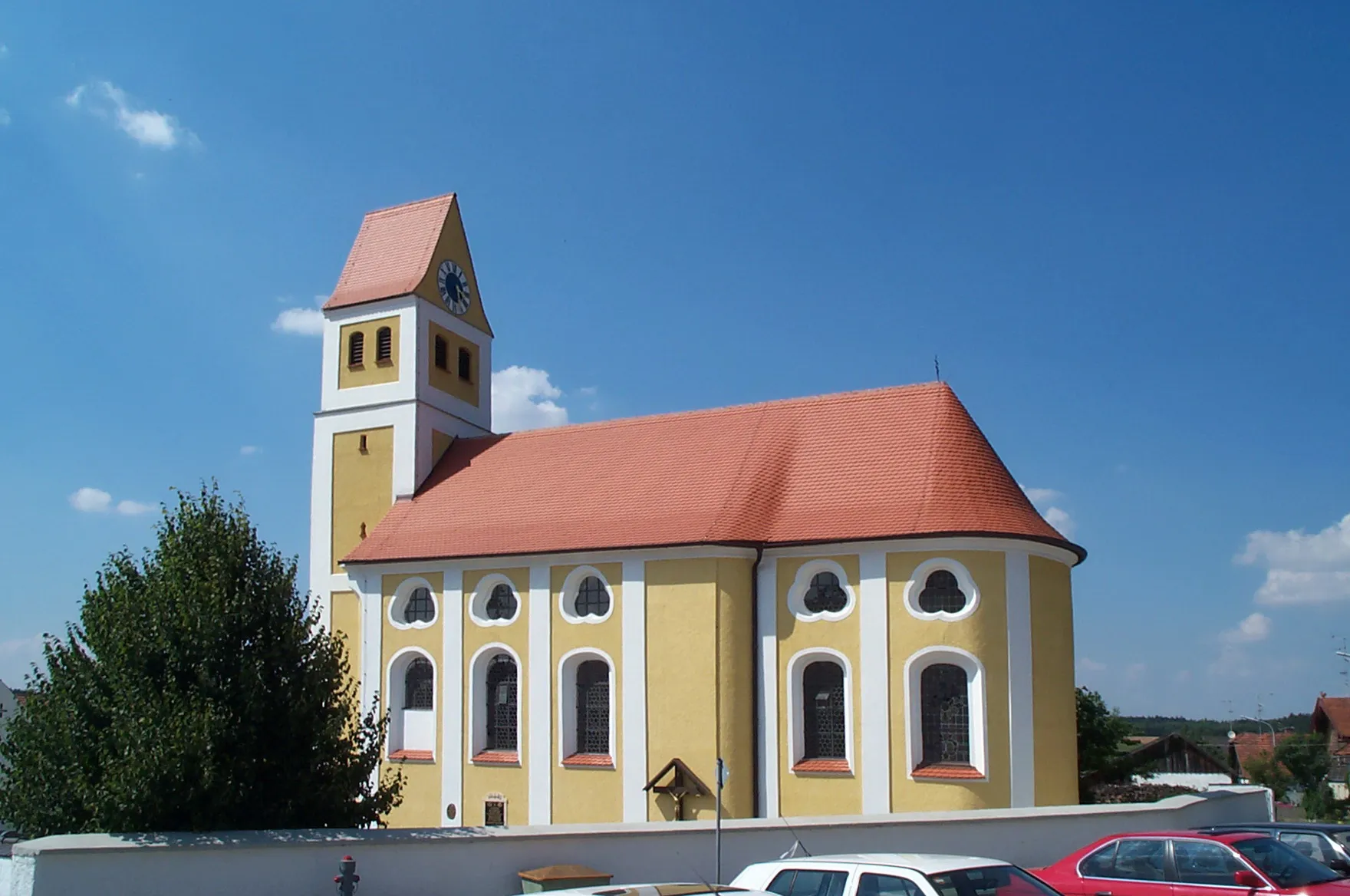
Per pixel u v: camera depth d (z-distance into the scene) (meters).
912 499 36.00
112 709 23.25
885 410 39.69
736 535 36.75
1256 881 17.52
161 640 23.92
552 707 38.97
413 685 42.47
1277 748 78.81
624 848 23.67
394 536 44.03
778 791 35.56
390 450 47.19
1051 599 35.81
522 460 45.47
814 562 36.28
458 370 50.38
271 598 25.44
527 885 22.05
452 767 40.50
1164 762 72.88
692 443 42.12
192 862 20.12
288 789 24.06
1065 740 35.41
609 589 38.53
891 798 34.03
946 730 34.41
